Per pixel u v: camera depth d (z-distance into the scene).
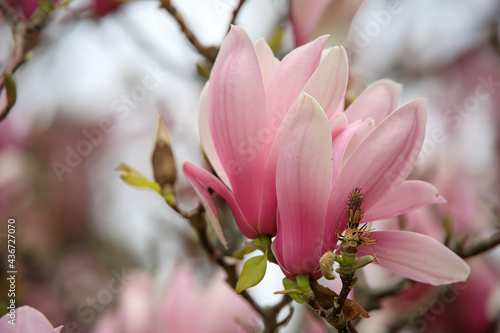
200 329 0.68
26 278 0.88
